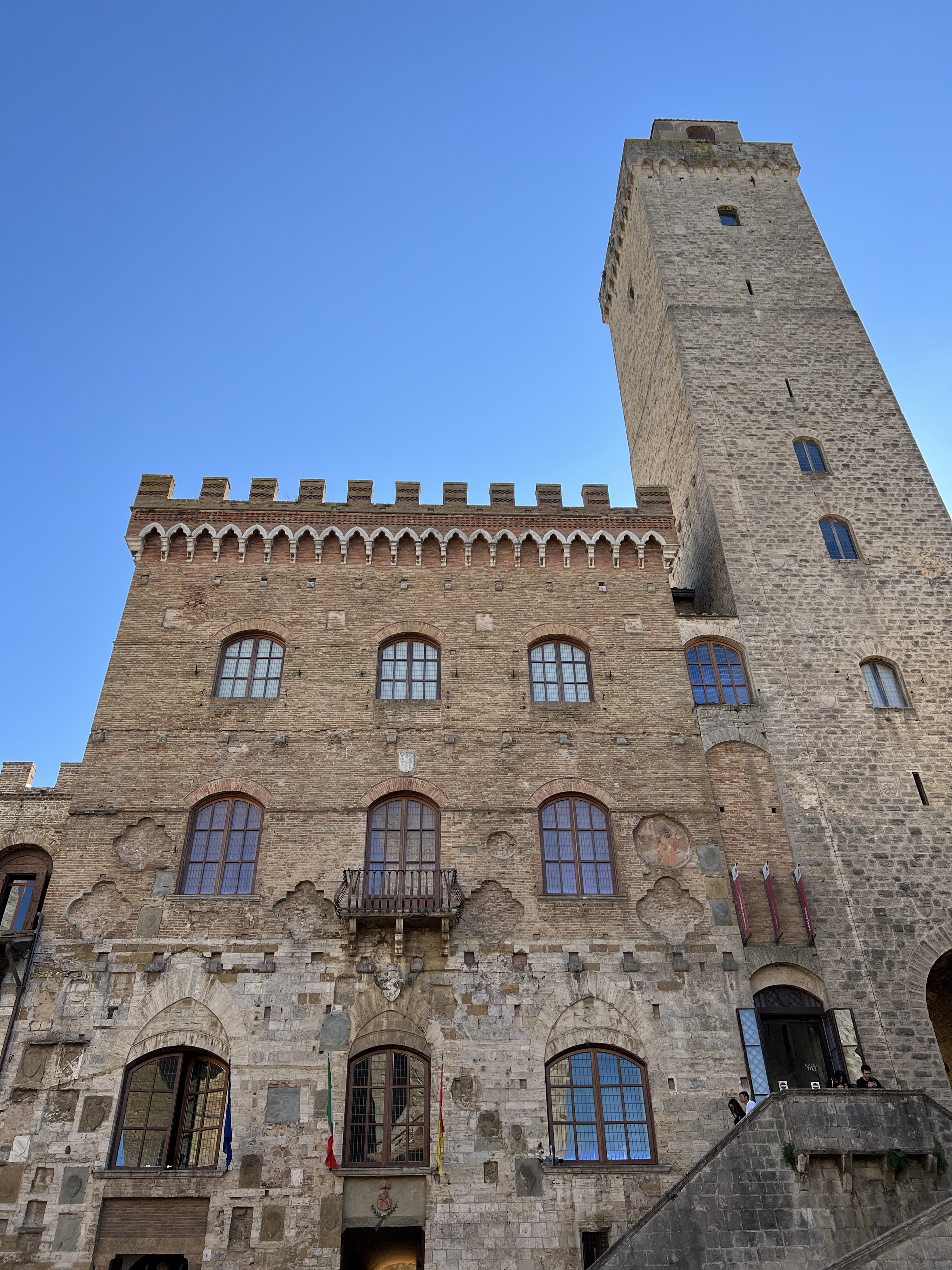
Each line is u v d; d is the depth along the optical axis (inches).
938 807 1160.8
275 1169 893.2
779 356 1601.9
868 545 1380.4
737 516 1397.6
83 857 1044.5
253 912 1018.7
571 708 1182.9
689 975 1013.8
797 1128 827.4
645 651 1237.1
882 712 1229.7
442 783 1114.1
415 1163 908.6
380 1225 880.3
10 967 983.6
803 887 1085.1
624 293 2033.7
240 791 1095.6
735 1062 967.6
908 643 1290.6
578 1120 939.3
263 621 1225.4
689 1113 939.3
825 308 1672.0
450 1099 935.0
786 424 1510.8
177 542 1286.9
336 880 1043.3
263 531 1291.8
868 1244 717.9
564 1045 970.1
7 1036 944.9
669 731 1175.0
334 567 1282.0
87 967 981.8
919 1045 1006.4
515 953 1013.2
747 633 1279.5
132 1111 925.2
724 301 1681.8
